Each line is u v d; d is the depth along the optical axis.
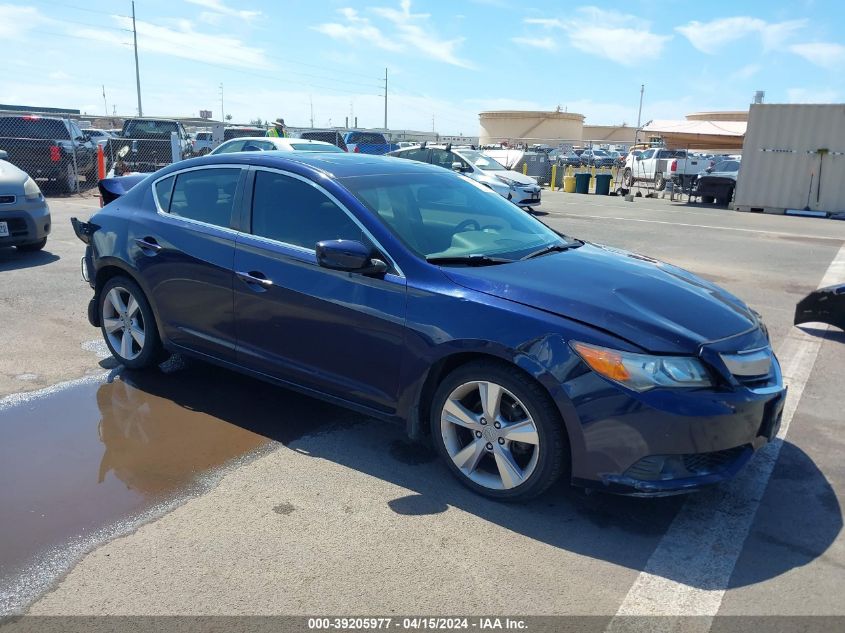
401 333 3.52
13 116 17.31
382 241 3.67
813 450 4.07
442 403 3.53
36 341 5.65
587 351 3.07
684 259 10.38
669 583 2.86
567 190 24.62
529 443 3.27
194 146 24.12
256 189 4.20
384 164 4.46
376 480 3.63
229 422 4.29
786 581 2.88
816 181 18.28
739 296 7.99
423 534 3.16
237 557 2.96
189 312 4.44
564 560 2.99
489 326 3.26
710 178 20.44
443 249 3.78
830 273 9.48
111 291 4.93
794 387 5.10
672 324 3.21
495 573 2.90
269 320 4.02
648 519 3.32
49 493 3.43
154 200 4.72
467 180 4.77
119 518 3.23
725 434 3.07
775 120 18.53
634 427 3.02
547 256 3.94
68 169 16.83
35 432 4.08
